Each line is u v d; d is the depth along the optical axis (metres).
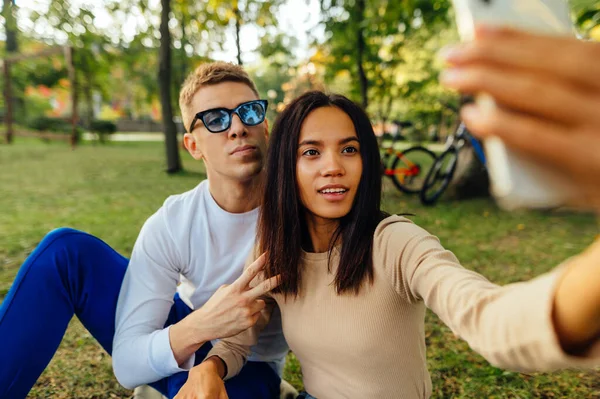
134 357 1.51
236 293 1.38
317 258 1.33
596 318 0.56
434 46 12.04
